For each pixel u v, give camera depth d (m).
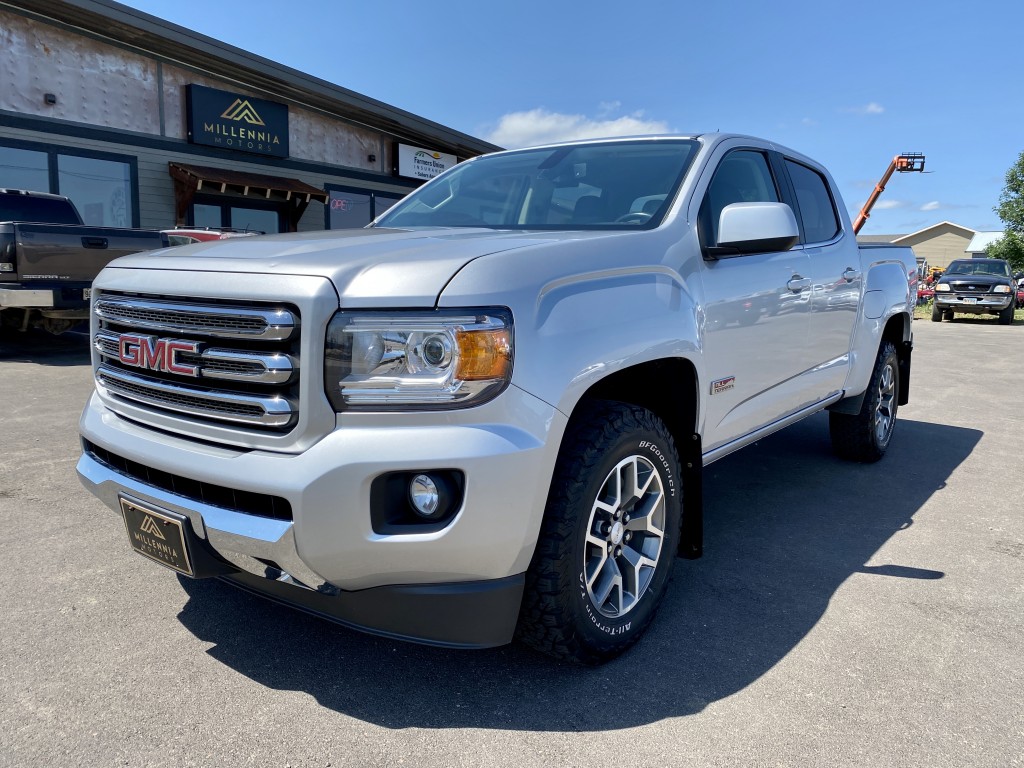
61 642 2.62
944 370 10.20
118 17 12.26
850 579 3.28
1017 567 3.43
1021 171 40.03
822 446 5.67
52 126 12.41
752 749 2.12
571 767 2.04
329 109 16.42
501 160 3.87
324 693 2.36
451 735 2.17
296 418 2.07
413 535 2.05
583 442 2.35
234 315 2.13
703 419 2.97
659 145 3.49
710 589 3.16
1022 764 2.07
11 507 3.86
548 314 2.23
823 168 4.60
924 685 2.45
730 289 3.12
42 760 2.02
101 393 2.73
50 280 8.39
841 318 4.30
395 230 2.99
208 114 14.27
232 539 2.11
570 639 2.38
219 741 2.12
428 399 2.04
